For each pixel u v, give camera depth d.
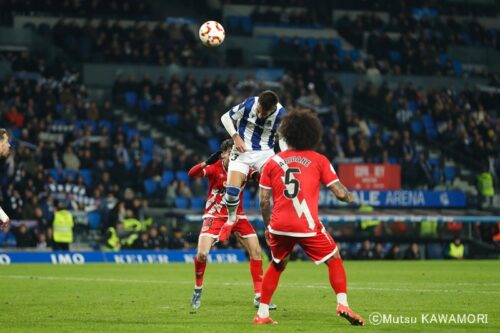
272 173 22.11
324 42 99.31
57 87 80.94
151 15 96.81
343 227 69.75
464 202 74.56
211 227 28.20
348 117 82.88
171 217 65.75
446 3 107.62
